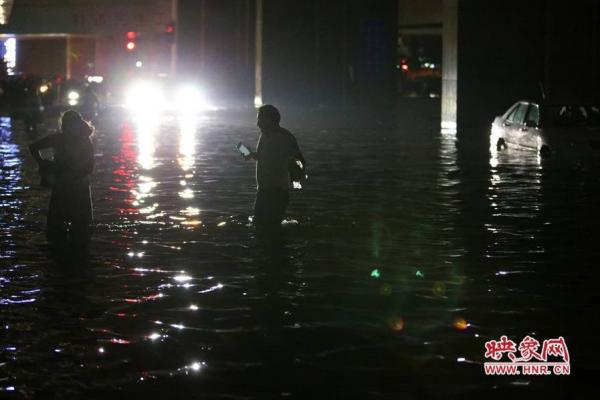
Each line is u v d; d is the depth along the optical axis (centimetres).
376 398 817
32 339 991
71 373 884
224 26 8225
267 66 7144
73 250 1470
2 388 844
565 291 1214
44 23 9606
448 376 876
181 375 877
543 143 3105
